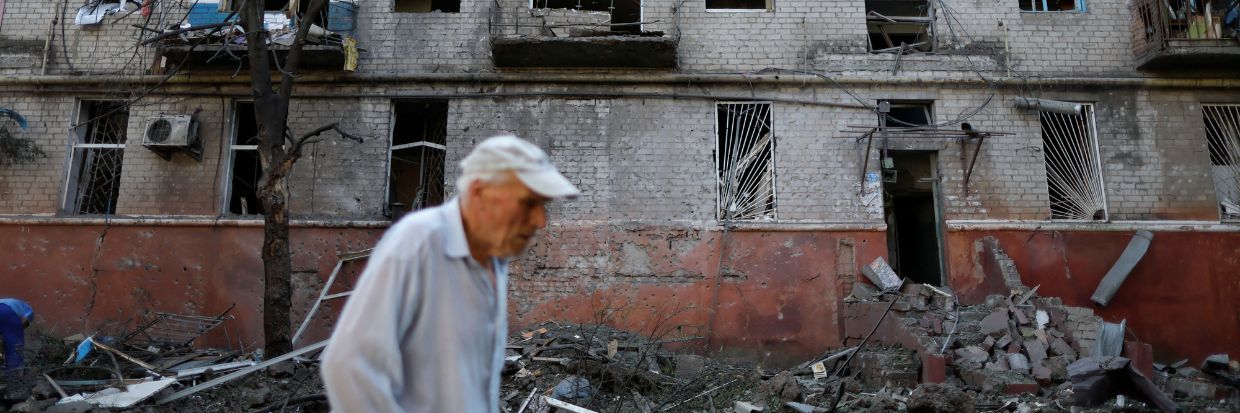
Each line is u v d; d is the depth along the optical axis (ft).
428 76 37.37
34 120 37.52
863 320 33.30
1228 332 34.71
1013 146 36.88
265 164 28.81
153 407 22.39
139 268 35.55
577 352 28.07
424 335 5.99
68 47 38.42
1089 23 38.52
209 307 35.12
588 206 36.35
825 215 36.22
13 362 24.04
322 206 36.32
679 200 36.45
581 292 35.40
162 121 36.29
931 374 27.04
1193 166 36.88
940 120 37.17
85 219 36.01
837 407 24.62
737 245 35.88
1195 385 25.55
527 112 37.29
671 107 37.47
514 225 6.24
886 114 37.29
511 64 37.27
